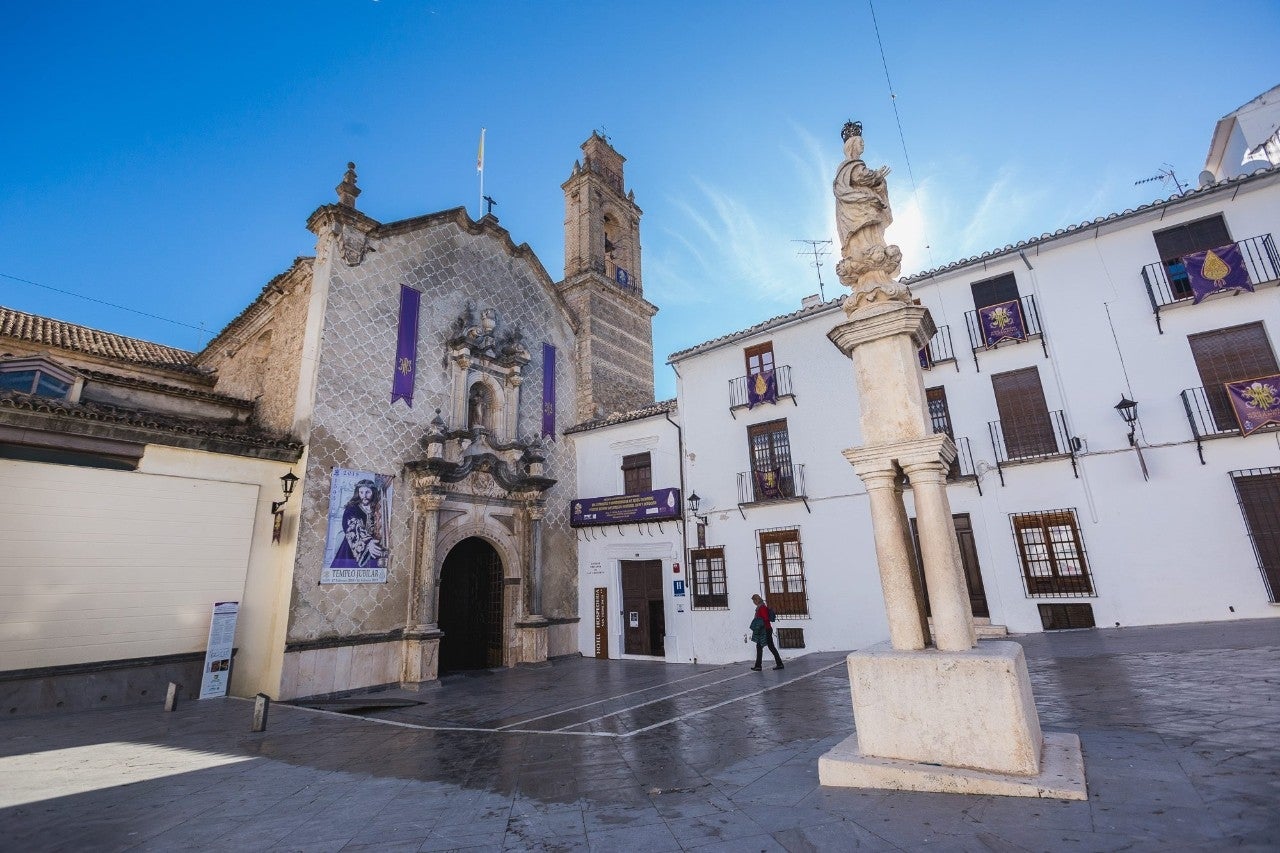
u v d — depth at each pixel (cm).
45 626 1019
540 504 1814
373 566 1397
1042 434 1316
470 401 1770
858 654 475
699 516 1736
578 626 1920
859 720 465
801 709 790
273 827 468
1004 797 383
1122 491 1217
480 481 1683
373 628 1371
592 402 2200
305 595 1265
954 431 1395
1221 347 1187
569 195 2575
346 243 1510
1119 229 1304
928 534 487
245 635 1230
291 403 1455
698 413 1812
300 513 1296
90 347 1712
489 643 1744
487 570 1798
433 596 1464
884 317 536
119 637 1090
